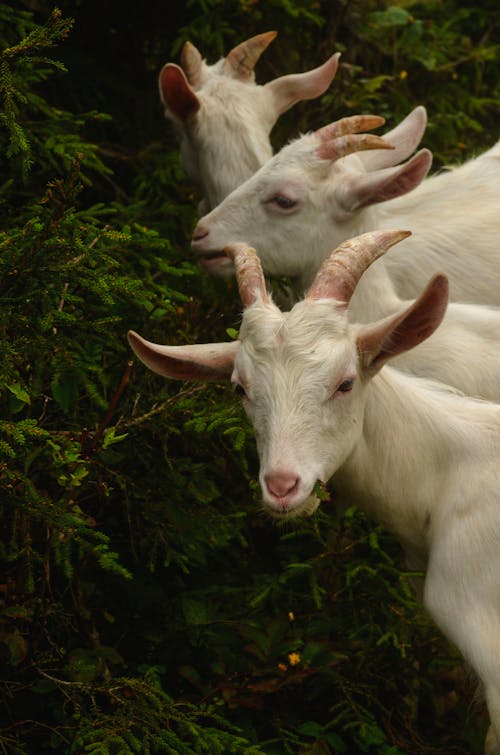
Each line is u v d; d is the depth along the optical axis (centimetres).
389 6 1584
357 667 873
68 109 1291
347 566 884
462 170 1178
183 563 876
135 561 864
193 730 724
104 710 785
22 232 735
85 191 1286
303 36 1438
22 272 727
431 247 1088
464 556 768
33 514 713
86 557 834
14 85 810
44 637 802
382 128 1457
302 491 681
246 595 921
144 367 870
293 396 690
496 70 1609
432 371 928
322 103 1415
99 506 891
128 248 885
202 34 1311
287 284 1073
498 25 1638
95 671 784
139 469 877
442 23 1628
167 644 869
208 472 966
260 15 1341
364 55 1514
